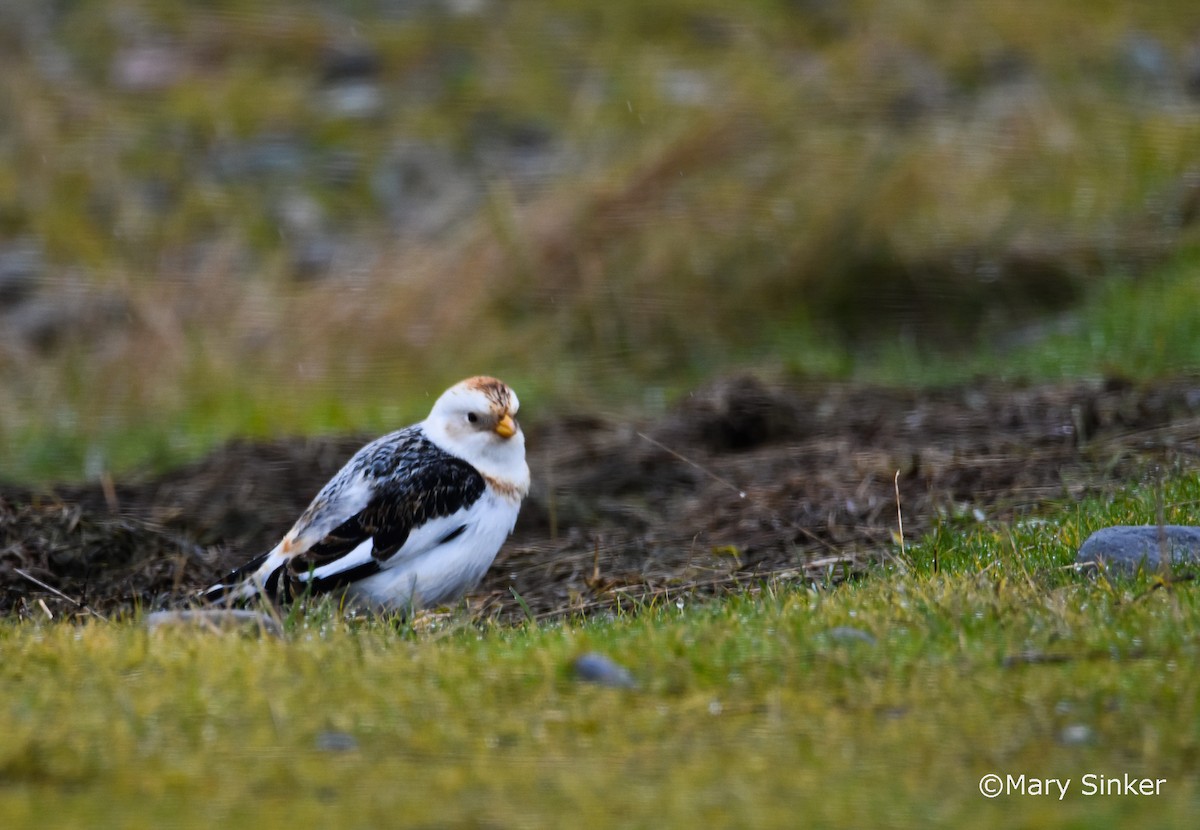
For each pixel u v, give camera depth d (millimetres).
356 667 7012
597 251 18328
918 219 18469
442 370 17328
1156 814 5340
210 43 24625
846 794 5531
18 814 5375
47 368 18078
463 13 25188
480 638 7832
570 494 12531
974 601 7484
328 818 5352
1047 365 14898
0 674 7004
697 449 13367
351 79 23891
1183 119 20609
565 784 5629
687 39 24156
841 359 16453
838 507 11117
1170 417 12398
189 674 6852
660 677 6734
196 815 5375
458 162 21719
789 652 6895
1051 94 21203
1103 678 6484
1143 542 8359
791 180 18906
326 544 8914
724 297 17766
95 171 21906
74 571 10703
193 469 13523
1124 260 17578
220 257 20109
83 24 25016
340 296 18547
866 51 22078
